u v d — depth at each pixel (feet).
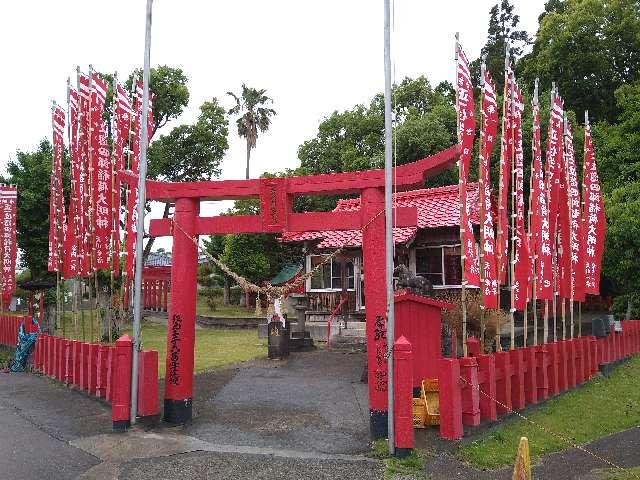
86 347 42.60
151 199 35.37
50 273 82.74
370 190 30.81
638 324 62.64
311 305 75.46
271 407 36.06
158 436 29.94
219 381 44.06
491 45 126.93
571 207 46.11
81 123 44.96
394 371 26.96
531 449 29.73
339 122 112.27
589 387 45.57
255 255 108.47
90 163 42.47
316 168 111.96
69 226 48.16
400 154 90.53
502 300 61.93
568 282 45.98
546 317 40.32
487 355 31.73
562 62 103.55
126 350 31.73
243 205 109.40
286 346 55.31
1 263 69.21
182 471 24.45
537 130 39.37
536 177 39.32
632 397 43.50
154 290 122.83
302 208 103.35
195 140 88.02
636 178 72.28
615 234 62.54
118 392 31.37
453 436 28.17
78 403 38.81
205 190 33.60
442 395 28.73
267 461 25.64
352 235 66.85
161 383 43.68
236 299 131.95
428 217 62.59
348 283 73.31
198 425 32.22
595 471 26.63
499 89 112.98
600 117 106.11
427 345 37.50
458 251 61.98
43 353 53.36
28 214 78.64
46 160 79.10
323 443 28.71
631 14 100.01
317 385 42.01
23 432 30.94
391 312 27.40
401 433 26.45
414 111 106.73
